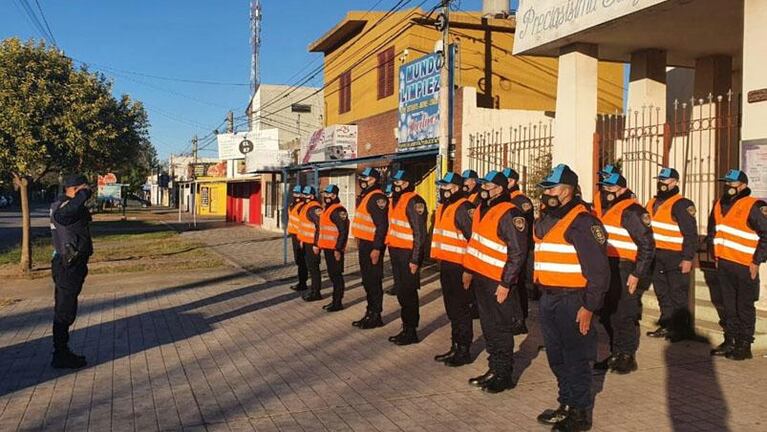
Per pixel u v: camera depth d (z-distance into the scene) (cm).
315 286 1122
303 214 1123
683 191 1181
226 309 1053
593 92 1134
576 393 507
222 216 5366
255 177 3716
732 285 711
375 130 2036
